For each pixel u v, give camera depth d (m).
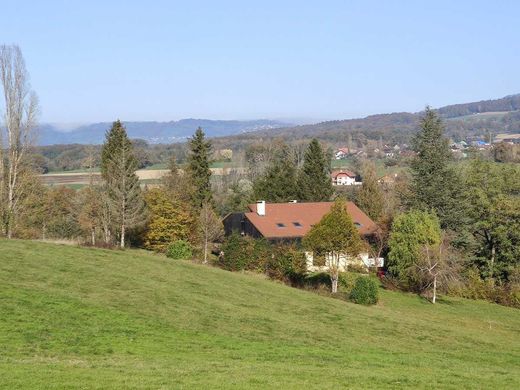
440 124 76.81
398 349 30.27
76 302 28.64
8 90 56.03
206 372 19.78
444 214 69.94
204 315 30.97
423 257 57.41
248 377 19.28
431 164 73.00
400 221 62.09
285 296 41.62
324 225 51.06
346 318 37.25
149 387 17.05
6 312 25.33
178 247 58.47
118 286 34.03
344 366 23.44
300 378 19.86
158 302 31.89
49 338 23.06
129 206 63.50
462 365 26.78
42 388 16.20
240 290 40.62
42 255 39.03
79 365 19.55
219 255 63.72
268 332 29.78
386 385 19.80
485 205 66.50
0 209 56.41
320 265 52.12
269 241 62.12
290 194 93.69
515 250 64.38
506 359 30.80
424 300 56.28
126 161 65.94
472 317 49.97
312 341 29.28
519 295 57.88
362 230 69.06
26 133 57.69
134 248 66.94
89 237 70.75
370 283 48.78
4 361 19.36
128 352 22.62
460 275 61.66
